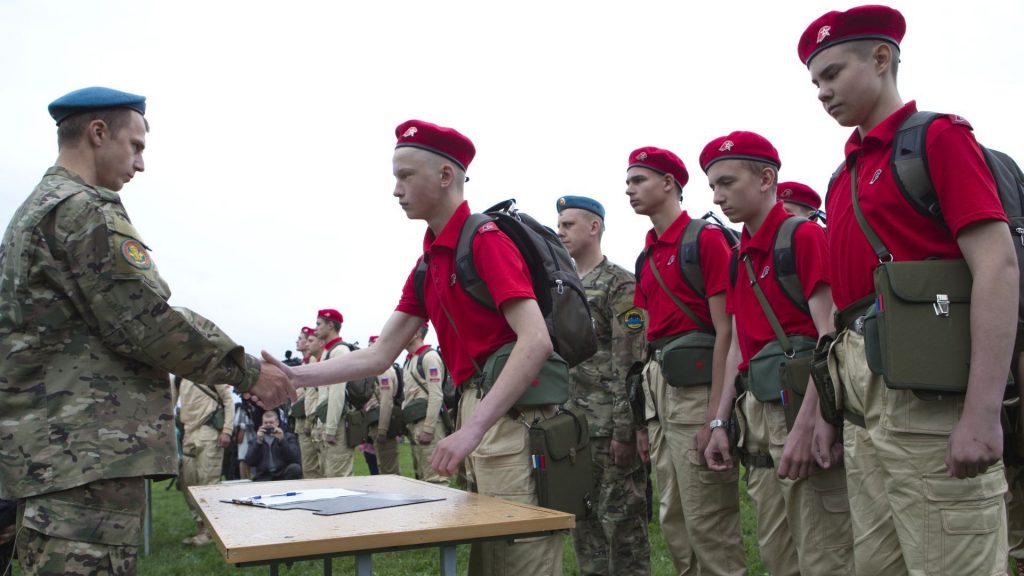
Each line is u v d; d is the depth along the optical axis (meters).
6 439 2.46
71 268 2.50
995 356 2.03
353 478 3.52
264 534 2.04
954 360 2.12
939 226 2.24
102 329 2.53
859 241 2.44
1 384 2.46
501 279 2.74
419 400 9.63
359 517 2.29
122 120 2.78
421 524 2.14
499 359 2.82
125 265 2.54
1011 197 2.25
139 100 2.86
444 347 3.09
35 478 2.43
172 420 2.72
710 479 3.95
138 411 2.59
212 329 2.73
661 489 4.31
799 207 5.09
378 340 3.44
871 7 2.42
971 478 2.13
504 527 2.16
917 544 2.23
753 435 3.60
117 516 2.53
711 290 3.97
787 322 3.44
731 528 3.99
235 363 2.79
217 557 7.63
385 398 9.41
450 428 9.87
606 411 5.01
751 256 3.58
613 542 4.89
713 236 4.06
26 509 2.46
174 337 2.60
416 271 3.30
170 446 2.67
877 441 2.33
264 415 8.92
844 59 2.44
